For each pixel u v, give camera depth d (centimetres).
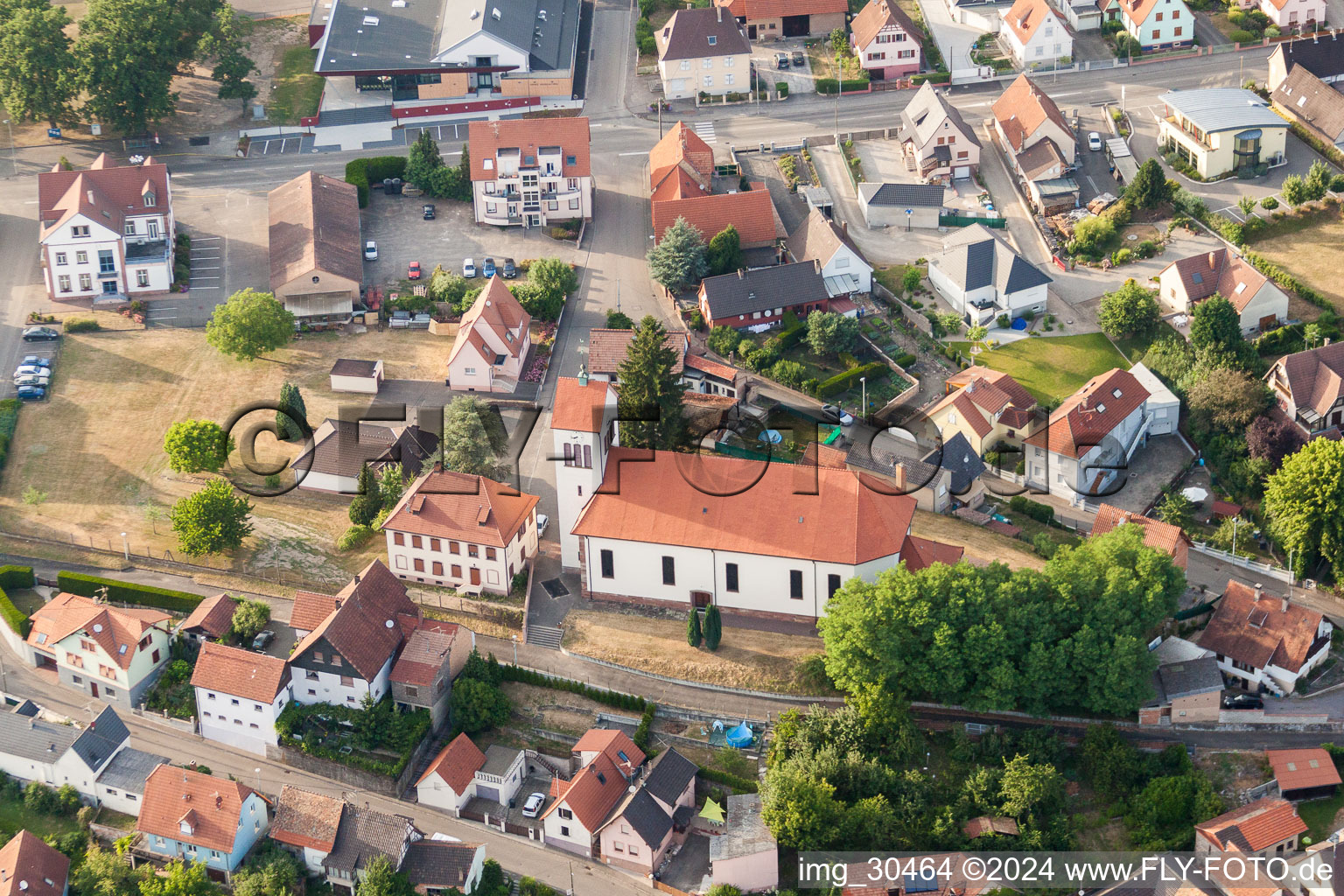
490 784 15938
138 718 16900
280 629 17462
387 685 16575
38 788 16138
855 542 16812
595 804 15488
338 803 15400
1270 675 16775
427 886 14938
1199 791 15525
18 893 14812
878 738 15900
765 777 15738
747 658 16850
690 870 15312
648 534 17312
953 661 15838
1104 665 15800
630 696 16625
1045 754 15875
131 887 15162
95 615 16825
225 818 15338
